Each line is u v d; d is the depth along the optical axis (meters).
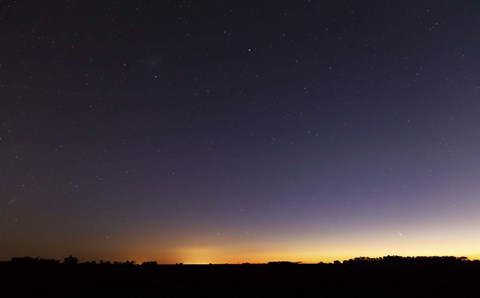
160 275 25.88
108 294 17.86
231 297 17.27
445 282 20.58
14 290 18.62
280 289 19.56
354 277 24.25
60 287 19.75
